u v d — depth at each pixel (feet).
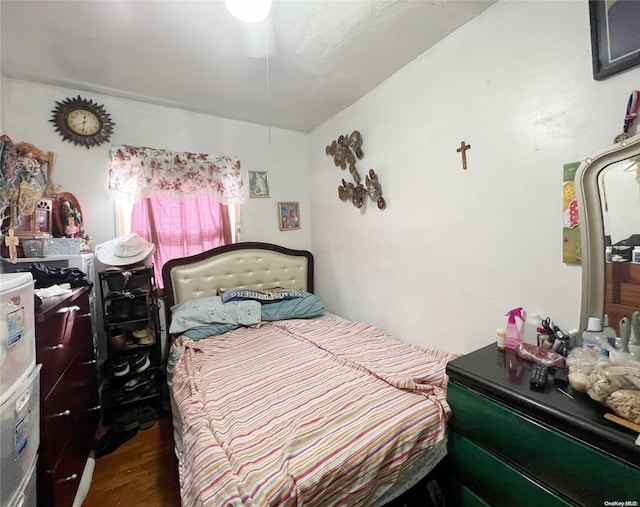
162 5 4.35
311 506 2.83
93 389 5.99
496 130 4.69
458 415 3.51
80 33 4.95
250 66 6.04
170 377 5.97
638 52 3.19
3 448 2.53
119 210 7.36
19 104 6.42
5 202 4.92
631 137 3.17
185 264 8.17
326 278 9.41
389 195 6.89
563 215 3.94
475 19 4.86
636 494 2.11
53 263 5.48
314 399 4.15
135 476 5.08
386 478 3.33
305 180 10.10
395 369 4.97
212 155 8.45
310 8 4.47
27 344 3.04
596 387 2.58
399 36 5.26
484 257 4.99
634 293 3.19
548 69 4.03
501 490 3.04
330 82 6.77
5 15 4.48
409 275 6.50
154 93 7.15
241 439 3.37
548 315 4.17
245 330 7.33
